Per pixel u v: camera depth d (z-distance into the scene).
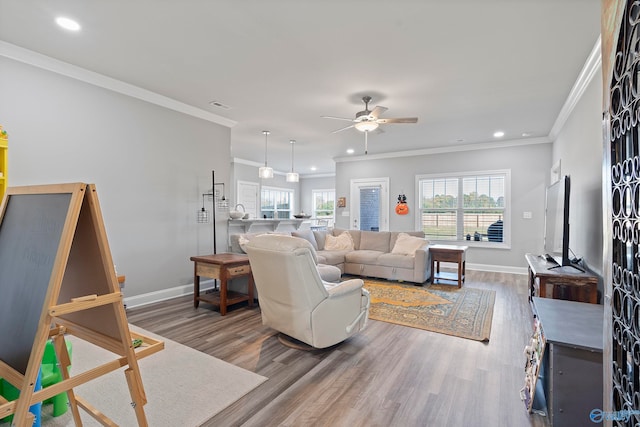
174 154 4.31
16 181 2.93
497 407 1.92
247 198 9.33
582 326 1.90
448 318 3.51
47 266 1.17
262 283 2.77
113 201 3.66
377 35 2.66
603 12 1.15
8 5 2.28
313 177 11.84
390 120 3.87
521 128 5.41
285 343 2.81
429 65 3.18
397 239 5.84
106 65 3.23
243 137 6.24
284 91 3.87
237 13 2.38
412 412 1.87
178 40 2.76
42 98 3.09
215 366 2.40
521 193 6.25
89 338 1.35
